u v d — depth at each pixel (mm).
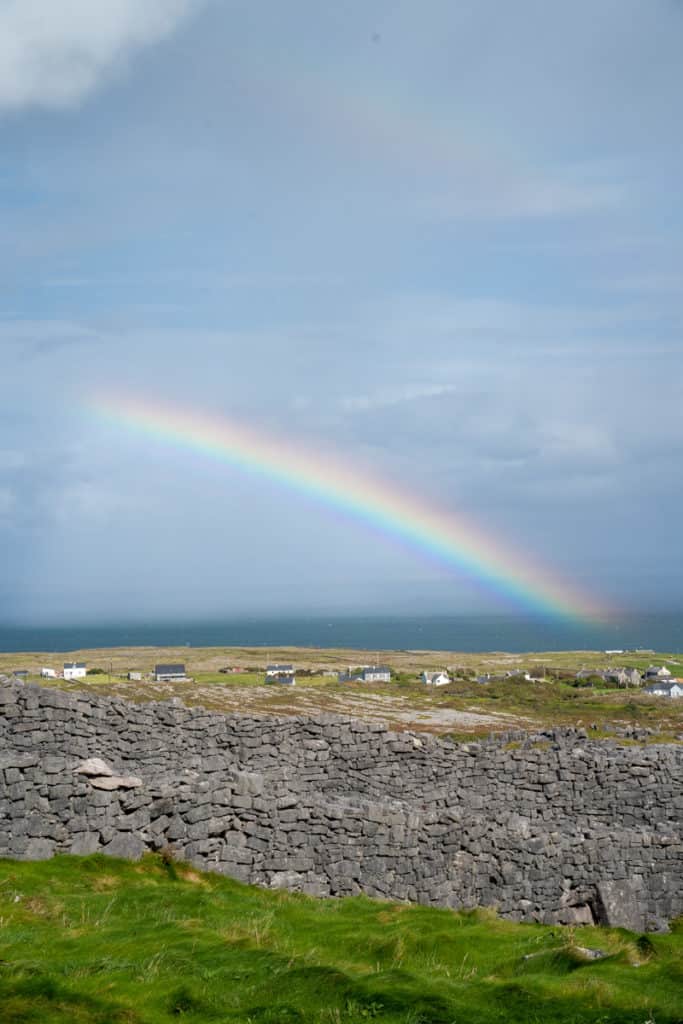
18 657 184375
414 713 90812
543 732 42219
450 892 27812
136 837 23016
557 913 29781
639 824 34969
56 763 22328
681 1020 12898
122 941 16094
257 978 14039
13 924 17109
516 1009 13195
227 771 25828
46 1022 11508
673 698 115250
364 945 18188
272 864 24984
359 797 30234
